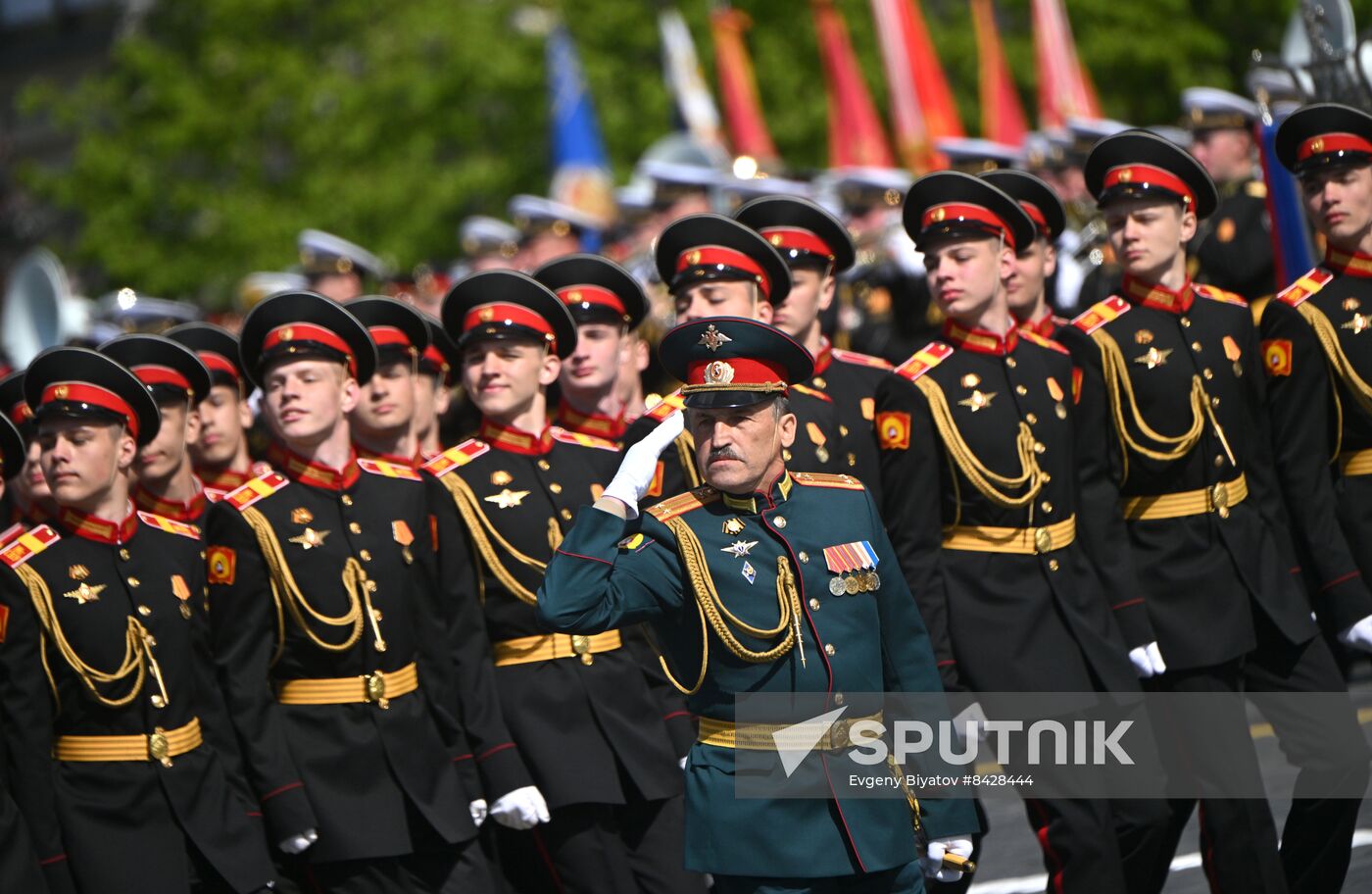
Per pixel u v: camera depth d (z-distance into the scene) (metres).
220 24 92.62
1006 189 31.17
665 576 20.98
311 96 91.38
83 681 24.16
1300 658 27.03
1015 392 26.77
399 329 30.47
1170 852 26.50
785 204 29.14
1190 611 26.91
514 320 28.06
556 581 20.42
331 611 25.47
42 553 24.52
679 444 26.36
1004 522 26.34
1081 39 86.75
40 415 24.84
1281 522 27.80
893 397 26.47
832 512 21.48
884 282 45.88
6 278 112.69
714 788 20.70
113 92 96.31
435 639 26.39
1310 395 27.83
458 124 91.94
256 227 90.19
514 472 27.92
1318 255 34.09
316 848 24.84
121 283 94.25
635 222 58.62
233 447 32.16
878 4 76.94
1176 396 27.36
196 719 25.17
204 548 25.91
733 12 89.69
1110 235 28.34
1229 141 45.41
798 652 20.69
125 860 23.89
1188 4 88.25
